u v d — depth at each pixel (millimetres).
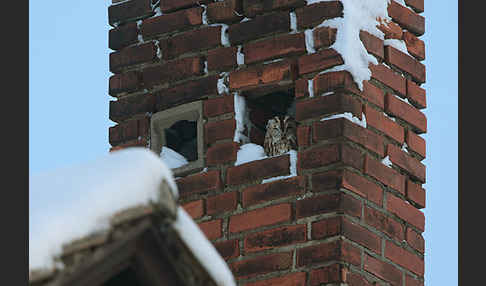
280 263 17906
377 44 19281
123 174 10352
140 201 10328
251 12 19234
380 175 18688
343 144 18141
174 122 19609
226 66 19219
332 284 17516
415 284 18984
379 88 19156
